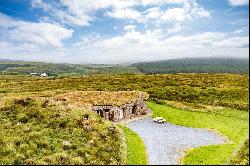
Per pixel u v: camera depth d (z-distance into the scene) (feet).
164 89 272.92
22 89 337.11
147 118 176.86
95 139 125.39
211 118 170.71
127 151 118.11
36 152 113.60
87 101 181.06
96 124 140.46
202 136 137.39
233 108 186.19
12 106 162.50
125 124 161.27
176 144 125.29
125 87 310.24
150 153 114.52
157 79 370.53
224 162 103.40
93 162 105.29
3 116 151.02
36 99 173.88
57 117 148.25
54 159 105.50
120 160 109.60
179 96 241.96
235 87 251.39
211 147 119.75
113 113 171.42
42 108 159.22
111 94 199.11
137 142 127.75
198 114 181.78
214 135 138.92
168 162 104.94
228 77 333.01
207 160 105.70
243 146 115.03
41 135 127.75
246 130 142.82
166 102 216.33
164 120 166.81
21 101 168.45
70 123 141.38
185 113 185.57
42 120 145.79
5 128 136.36
